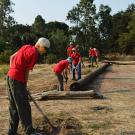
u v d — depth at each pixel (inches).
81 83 631.2
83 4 3476.9
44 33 3002.0
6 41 2527.1
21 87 294.0
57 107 451.8
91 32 3476.9
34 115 395.9
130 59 2551.7
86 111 427.5
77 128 344.2
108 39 3531.0
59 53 2527.1
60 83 573.3
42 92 548.7
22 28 3009.4
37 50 296.4
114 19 3627.0
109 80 832.3
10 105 304.2
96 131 336.8
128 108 452.4
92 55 1280.8
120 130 341.4
